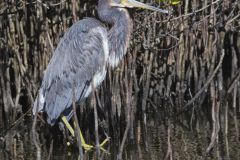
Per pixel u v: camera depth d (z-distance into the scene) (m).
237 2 14.70
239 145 12.11
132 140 12.85
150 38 14.40
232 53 16.11
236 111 15.27
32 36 14.69
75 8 13.69
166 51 15.56
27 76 14.66
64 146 12.77
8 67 14.87
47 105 12.80
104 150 12.27
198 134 13.23
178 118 15.06
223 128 13.55
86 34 12.99
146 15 14.16
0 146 12.78
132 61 14.47
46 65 14.22
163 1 13.59
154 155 11.68
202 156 11.45
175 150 11.92
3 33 14.73
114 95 13.57
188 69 15.62
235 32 16.14
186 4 14.48
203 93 15.57
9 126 14.22
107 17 13.31
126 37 13.31
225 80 17.06
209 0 14.85
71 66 12.86
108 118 13.66
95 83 13.17
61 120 13.09
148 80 15.06
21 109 15.12
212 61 15.12
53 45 14.35
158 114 15.53
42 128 14.18
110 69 13.52
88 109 13.87
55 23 14.23
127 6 13.21
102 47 13.01
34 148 12.55
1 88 15.15
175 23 14.72
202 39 15.48
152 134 13.39
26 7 14.43
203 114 15.23
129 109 11.02
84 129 13.89
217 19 15.22
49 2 14.01
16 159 11.72
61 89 12.81
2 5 14.30
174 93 15.91
